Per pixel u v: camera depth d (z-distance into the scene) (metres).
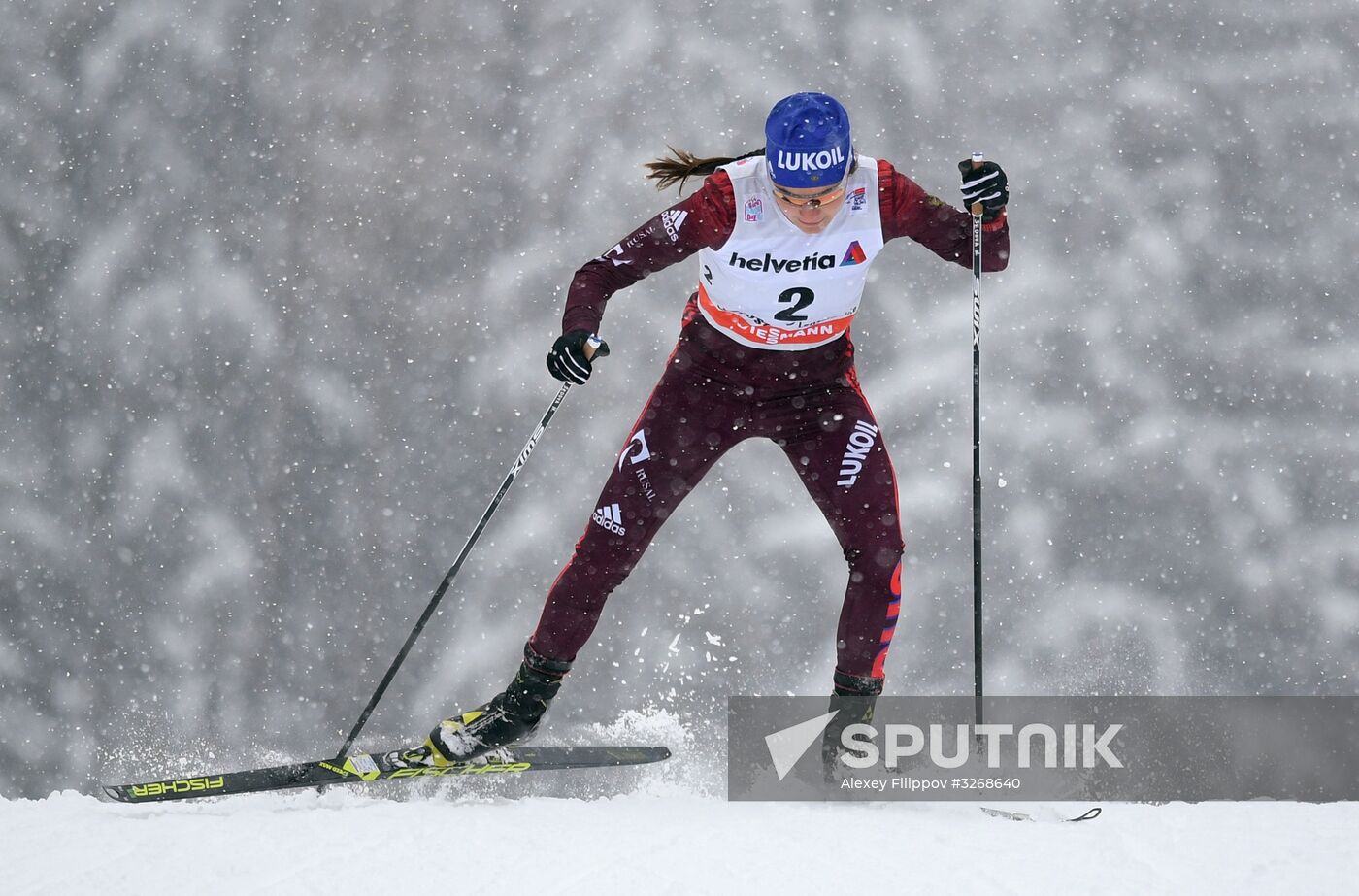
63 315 52.94
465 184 56.69
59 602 46.50
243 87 57.84
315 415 51.09
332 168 57.12
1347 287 54.66
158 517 48.31
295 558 47.53
